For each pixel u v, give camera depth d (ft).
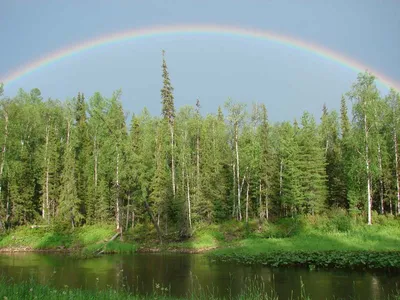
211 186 161.68
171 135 168.25
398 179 148.66
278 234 132.77
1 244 132.87
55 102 191.93
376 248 86.12
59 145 181.27
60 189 159.22
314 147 165.27
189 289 57.36
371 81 142.72
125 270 78.84
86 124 189.88
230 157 178.81
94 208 164.96
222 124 179.93
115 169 146.41
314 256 77.56
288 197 160.04
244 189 181.88
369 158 140.87
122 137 143.95
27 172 169.78
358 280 57.21
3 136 145.69
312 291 51.88
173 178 158.51
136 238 141.28
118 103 147.33
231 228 149.18
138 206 159.84
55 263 91.86
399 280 56.08
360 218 138.72
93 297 37.60
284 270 69.41
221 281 63.00
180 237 137.59
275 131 191.31
